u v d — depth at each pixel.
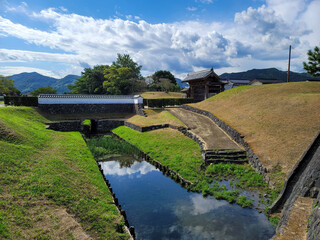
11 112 23.41
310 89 21.75
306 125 14.65
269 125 16.73
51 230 6.04
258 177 12.09
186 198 10.65
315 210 6.42
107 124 30.17
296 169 9.77
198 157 15.80
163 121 25.92
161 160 15.97
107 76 61.59
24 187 7.68
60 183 8.56
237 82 59.06
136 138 22.47
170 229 8.12
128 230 7.11
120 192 11.52
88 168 11.95
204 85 35.75
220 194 10.58
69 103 31.28
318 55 22.55
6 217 6.06
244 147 15.74
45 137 16.44
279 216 8.51
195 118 25.61
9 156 9.62
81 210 7.38
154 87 70.94
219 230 8.00
